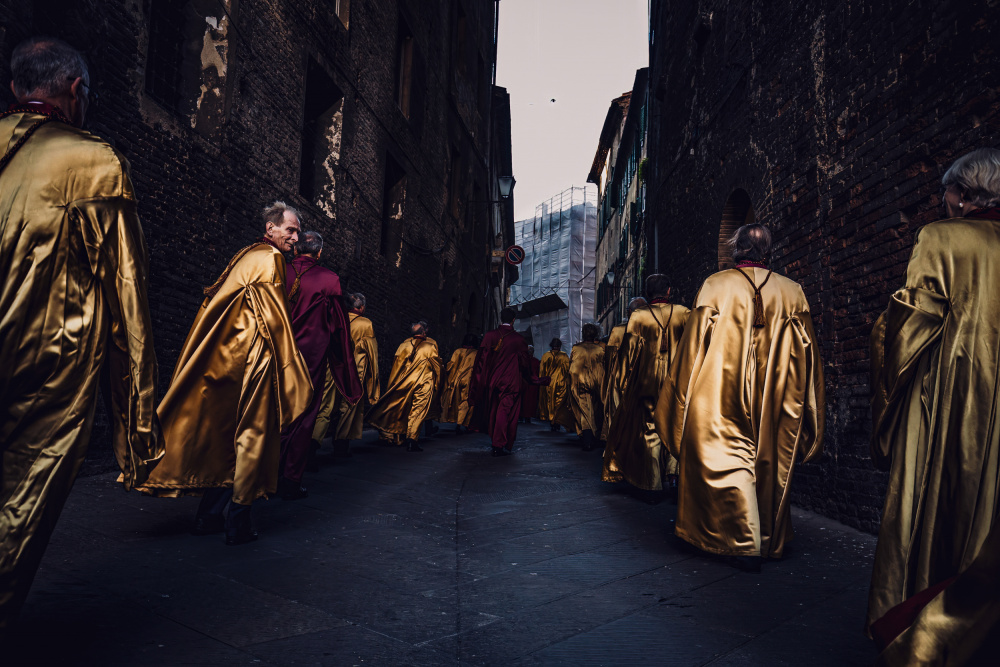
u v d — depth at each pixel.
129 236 2.04
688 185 10.02
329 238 10.78
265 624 2.47
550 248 52.03
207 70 7.28
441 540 4.08
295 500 4.95
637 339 5.69
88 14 5.25
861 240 5.08
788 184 6.36
